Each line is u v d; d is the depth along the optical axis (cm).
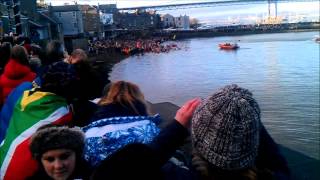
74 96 347
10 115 347
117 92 303
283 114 4319
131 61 11319
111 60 11412
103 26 16638
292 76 7294
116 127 279
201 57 12019
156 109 463
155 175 182
